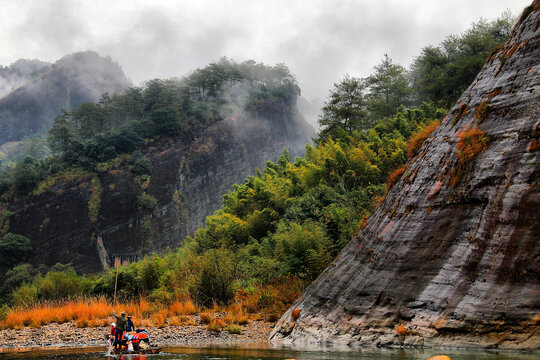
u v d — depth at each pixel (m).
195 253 38.59
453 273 8.87
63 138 146.25
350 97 48.78
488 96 10.88
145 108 165.38
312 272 19.69
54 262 116.44
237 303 19.75
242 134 170.75
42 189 125.62
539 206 8.24
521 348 7.16
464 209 9.62
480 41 47.69
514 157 9.20
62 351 11.59
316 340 10.89
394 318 9.38
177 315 19.25
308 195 30.84
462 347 7.84
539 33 10.55
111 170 131.88
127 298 27.27
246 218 39.72
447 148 11.23
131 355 10.23
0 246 112.19
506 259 8.17
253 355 9.17
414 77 61.81
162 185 138.12
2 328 18.16
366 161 32.88
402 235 10.72
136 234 126.81
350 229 21.02
